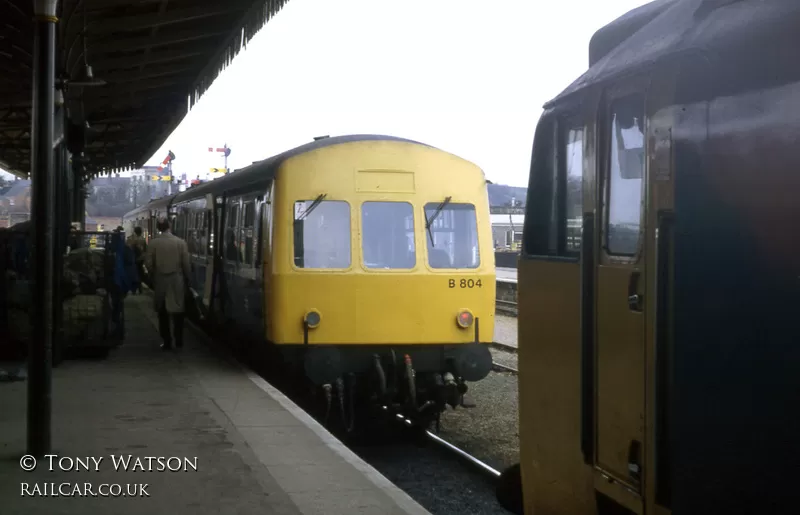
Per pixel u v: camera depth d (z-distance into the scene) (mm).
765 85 3078
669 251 3303
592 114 4125
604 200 3984
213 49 14141
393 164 9836
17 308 11023
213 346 13312
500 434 9734
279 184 9617
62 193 11656
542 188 4836
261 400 9023
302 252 9531
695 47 3324
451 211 9953
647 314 3486
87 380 10148
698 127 3258
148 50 13414
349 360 9586
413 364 9711
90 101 15898
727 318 3123
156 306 12672
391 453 9156
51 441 6918
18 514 5207
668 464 3289
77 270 11758
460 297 9789
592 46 4898
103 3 10039
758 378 3039
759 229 3049
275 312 9461
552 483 4652
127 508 5395
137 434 7422
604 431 3932
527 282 4961
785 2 3096
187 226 17797
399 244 9750
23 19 10125
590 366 4082
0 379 9695
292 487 5961
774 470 2998
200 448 6988
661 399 3314
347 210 9680
